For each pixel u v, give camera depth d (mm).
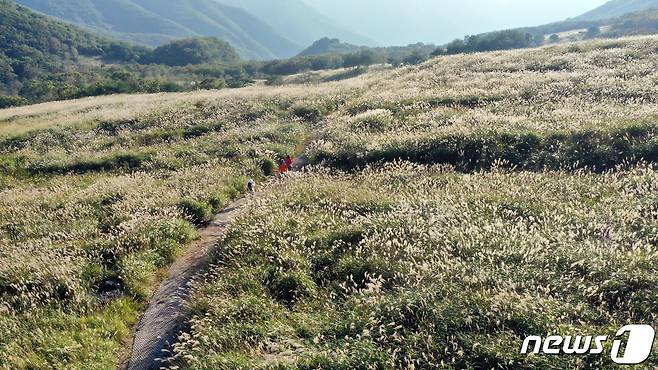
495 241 10391
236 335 9000
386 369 7492
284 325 9078
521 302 8117
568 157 15906
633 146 15227
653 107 18703
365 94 33219
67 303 11273
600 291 8477
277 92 38969
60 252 13516
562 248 9664
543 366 7027
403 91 31141
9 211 18141
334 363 7742
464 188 14430
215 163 22297
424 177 15906
